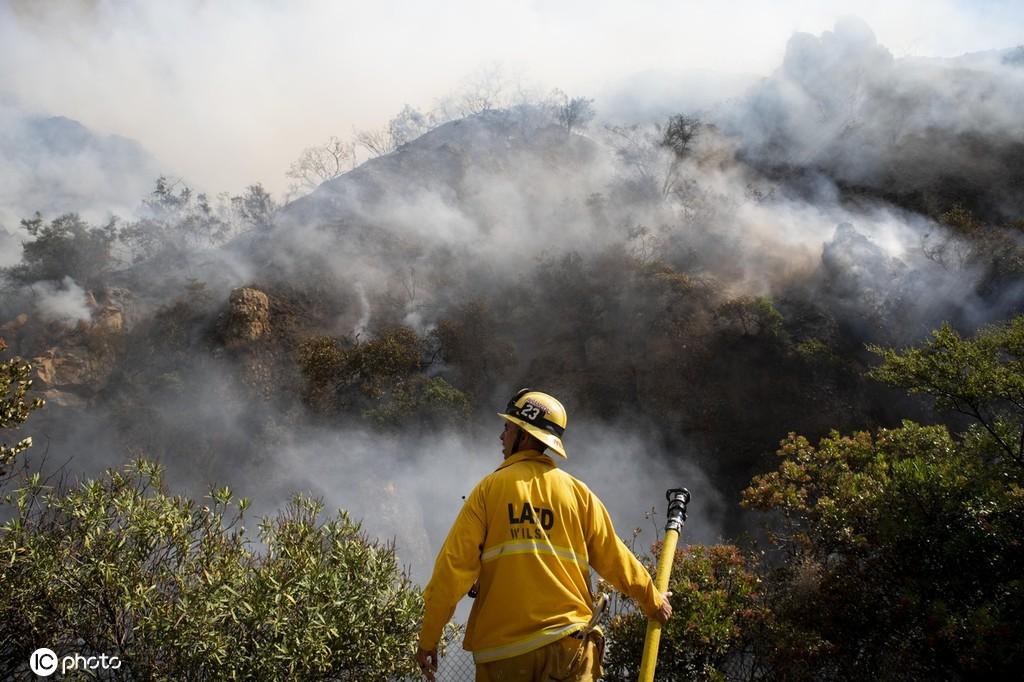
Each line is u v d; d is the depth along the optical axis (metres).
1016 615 6.98
